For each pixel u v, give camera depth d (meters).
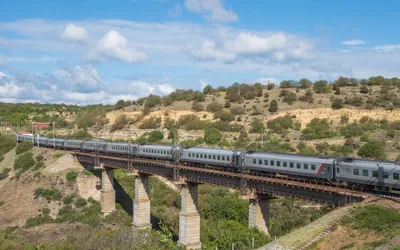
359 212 40.38
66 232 79.19
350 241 36.09
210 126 148.12
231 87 193.75
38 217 88.19
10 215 90.38
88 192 97.38
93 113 196.00
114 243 46.06
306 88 181.88
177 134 143.88
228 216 81.44
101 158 93.56
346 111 143.88
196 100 183.25
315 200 49.81
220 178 62.88
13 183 104.19
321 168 49.75
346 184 48.75
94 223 84.69
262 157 57.16
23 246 58.41
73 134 161.00
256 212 57.53
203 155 67.31
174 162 73.25
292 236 39.06
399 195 43.41
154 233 53.16
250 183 57.53
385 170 43.91
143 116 174.25
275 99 168.62
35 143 130.62
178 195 99.12
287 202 84.88
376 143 99.75
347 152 103.38
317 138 121.62
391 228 36.06
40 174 102.62
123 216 88.50
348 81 182.50
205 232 70.06
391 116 135.25
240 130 137.88
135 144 87.19
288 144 114.25
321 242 37.03
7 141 140.38
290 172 53.38
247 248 51.22
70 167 103.31
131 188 102.81
